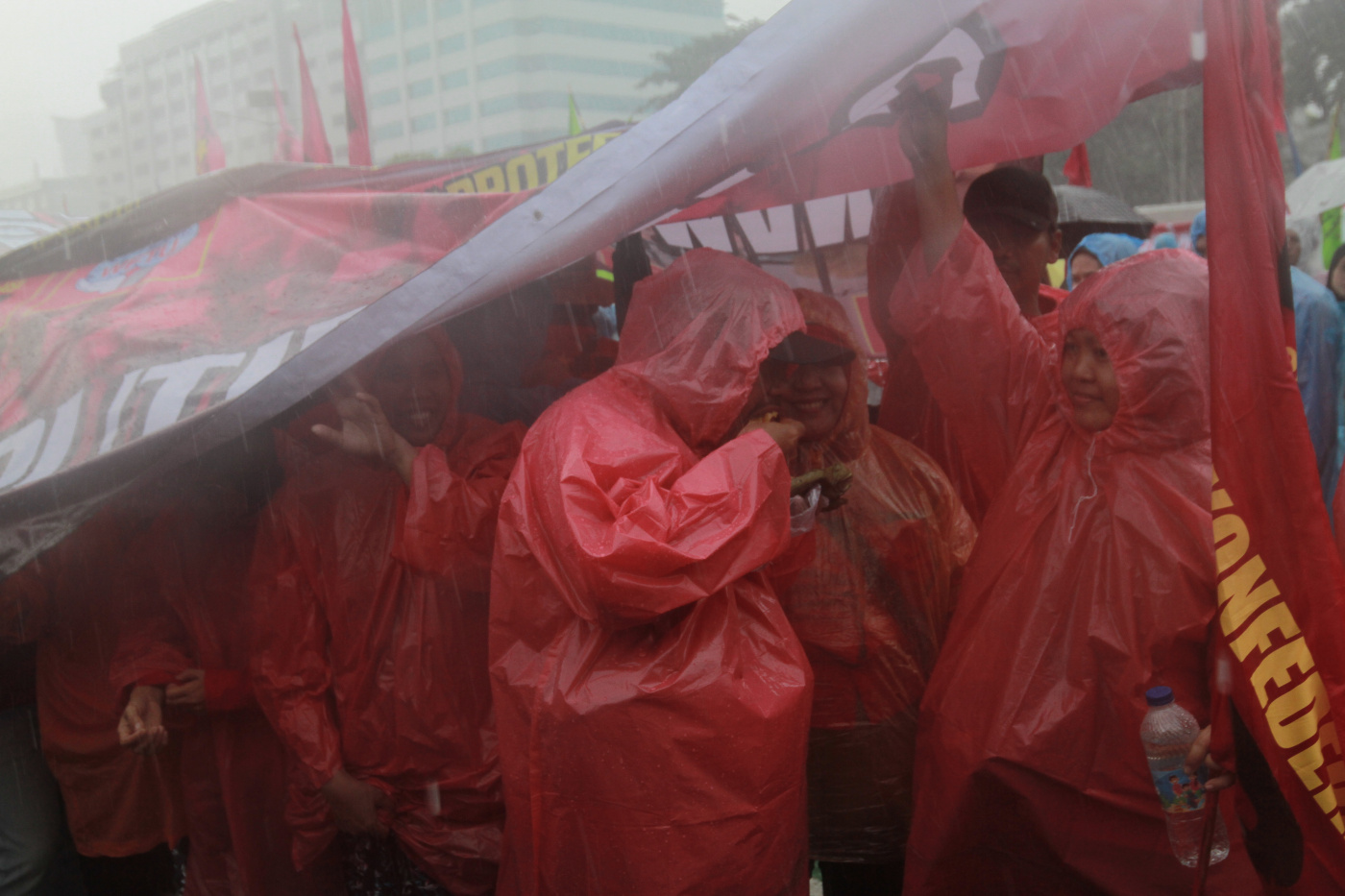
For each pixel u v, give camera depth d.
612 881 1.78
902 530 2.27
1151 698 1.80
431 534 2.07
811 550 2.21
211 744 2.61
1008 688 1.94
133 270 2.86
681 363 1.97
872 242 2.66
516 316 2.97
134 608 2.57
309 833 2.38
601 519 1.75
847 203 3.45
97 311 2.60
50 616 2.68
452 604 2.21
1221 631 1.77
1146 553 1.87
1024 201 2.61
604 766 1.76
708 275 2.05
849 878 2.44
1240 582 1.70
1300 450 1.72
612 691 1.76
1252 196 1.71
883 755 2.23
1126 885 1.90
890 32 1.89
